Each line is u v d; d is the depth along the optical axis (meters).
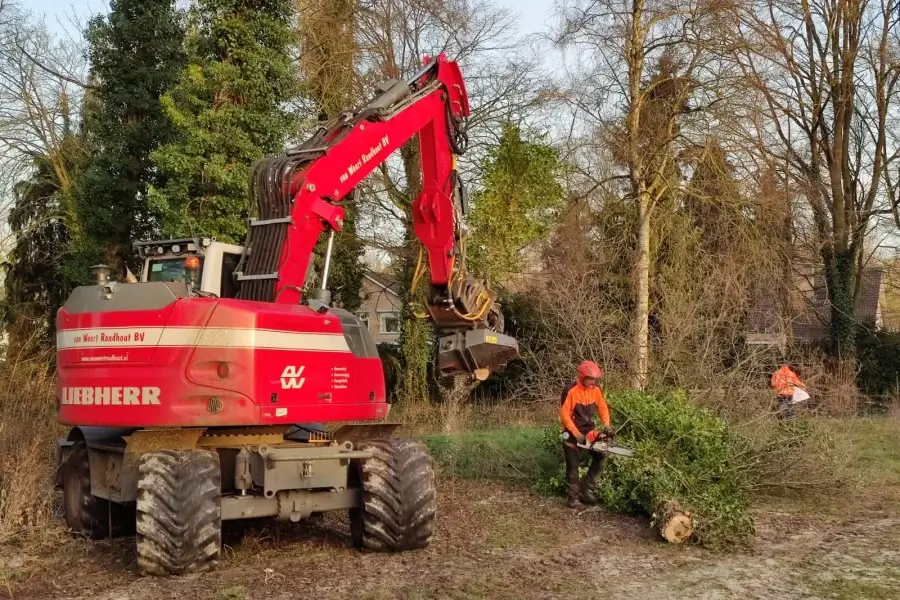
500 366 8.30
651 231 18.88
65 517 7.75
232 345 6.02
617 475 8.55
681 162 19.19
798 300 20.48
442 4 21.67
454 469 10.80
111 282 6.50
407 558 6.53
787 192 19.98
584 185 21.00
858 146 26.94
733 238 18.27
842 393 14.15
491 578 5.93
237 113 14.48
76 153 20.20
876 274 31.09
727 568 6.29
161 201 14.30
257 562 6.41
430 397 20.98
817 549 6.93
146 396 6.05
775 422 9.58
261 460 6.27
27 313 18.97
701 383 10.66
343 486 6.57
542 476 9.88
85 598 5.47
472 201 19.70
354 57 20.70
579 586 5.77
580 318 12.55
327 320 6.55
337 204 7.14
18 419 11.03
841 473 9.60
